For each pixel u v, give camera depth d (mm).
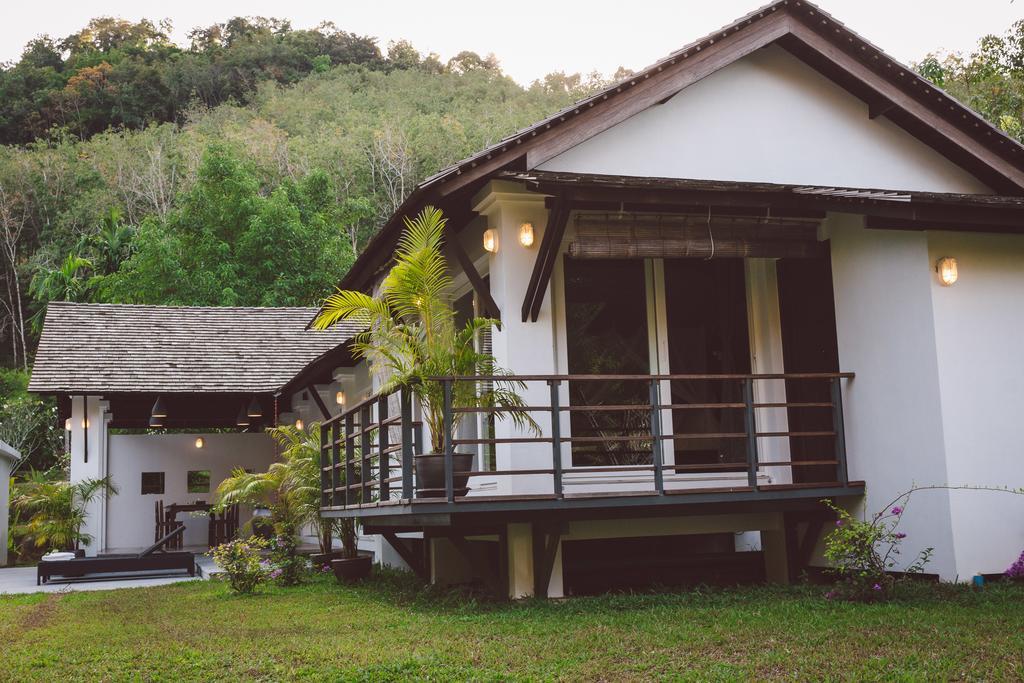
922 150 12359
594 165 11125
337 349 16969
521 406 10070
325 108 77000
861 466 11195
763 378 10805
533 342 10750
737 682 6266
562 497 9852
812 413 11875
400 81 86000
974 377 10469
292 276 40531
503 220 10867
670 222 10922
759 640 7613
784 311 12102
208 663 7551
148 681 7020
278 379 21438
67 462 32500
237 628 9602
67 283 45344
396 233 11594
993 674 6238
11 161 63594
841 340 11570
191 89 83688
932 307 10406
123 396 20875
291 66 91312
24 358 55531
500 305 10836
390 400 16188
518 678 6574
